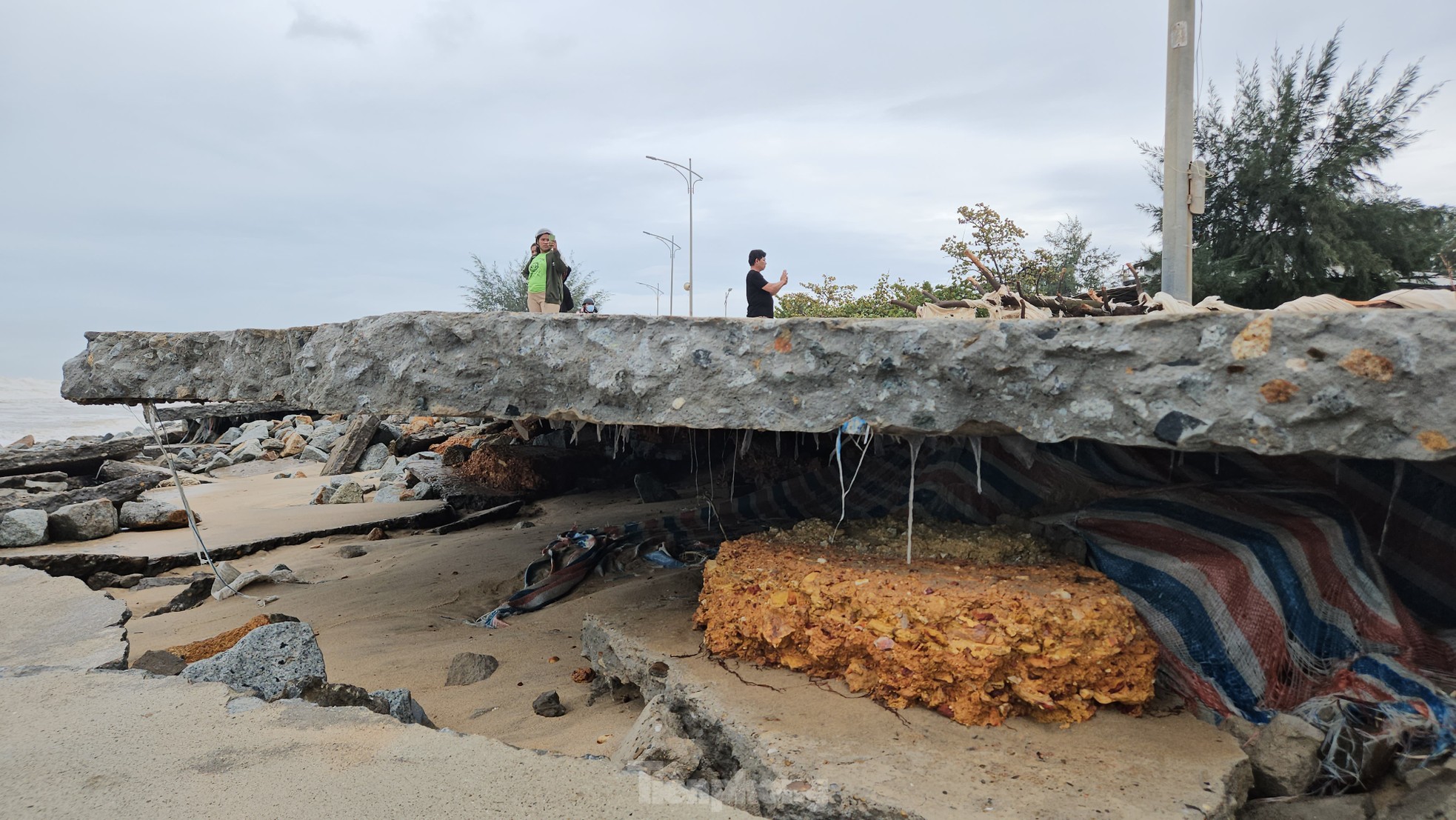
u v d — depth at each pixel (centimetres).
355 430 1538
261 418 2003
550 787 295
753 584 408
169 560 782
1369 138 1686
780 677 383
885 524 495
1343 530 407
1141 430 318
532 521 928
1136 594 392
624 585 593
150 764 309
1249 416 299
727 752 341
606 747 360
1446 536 405
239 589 673
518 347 440
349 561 789
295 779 298
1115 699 348
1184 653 370
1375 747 311
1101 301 503
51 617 496
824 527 489
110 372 609
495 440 1176
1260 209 1766
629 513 909
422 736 334
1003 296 530
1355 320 283
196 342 577
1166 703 360
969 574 391
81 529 862
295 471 1511
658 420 406
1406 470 418
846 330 366
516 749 325
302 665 402
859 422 366
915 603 358
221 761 312
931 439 555
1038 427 338
